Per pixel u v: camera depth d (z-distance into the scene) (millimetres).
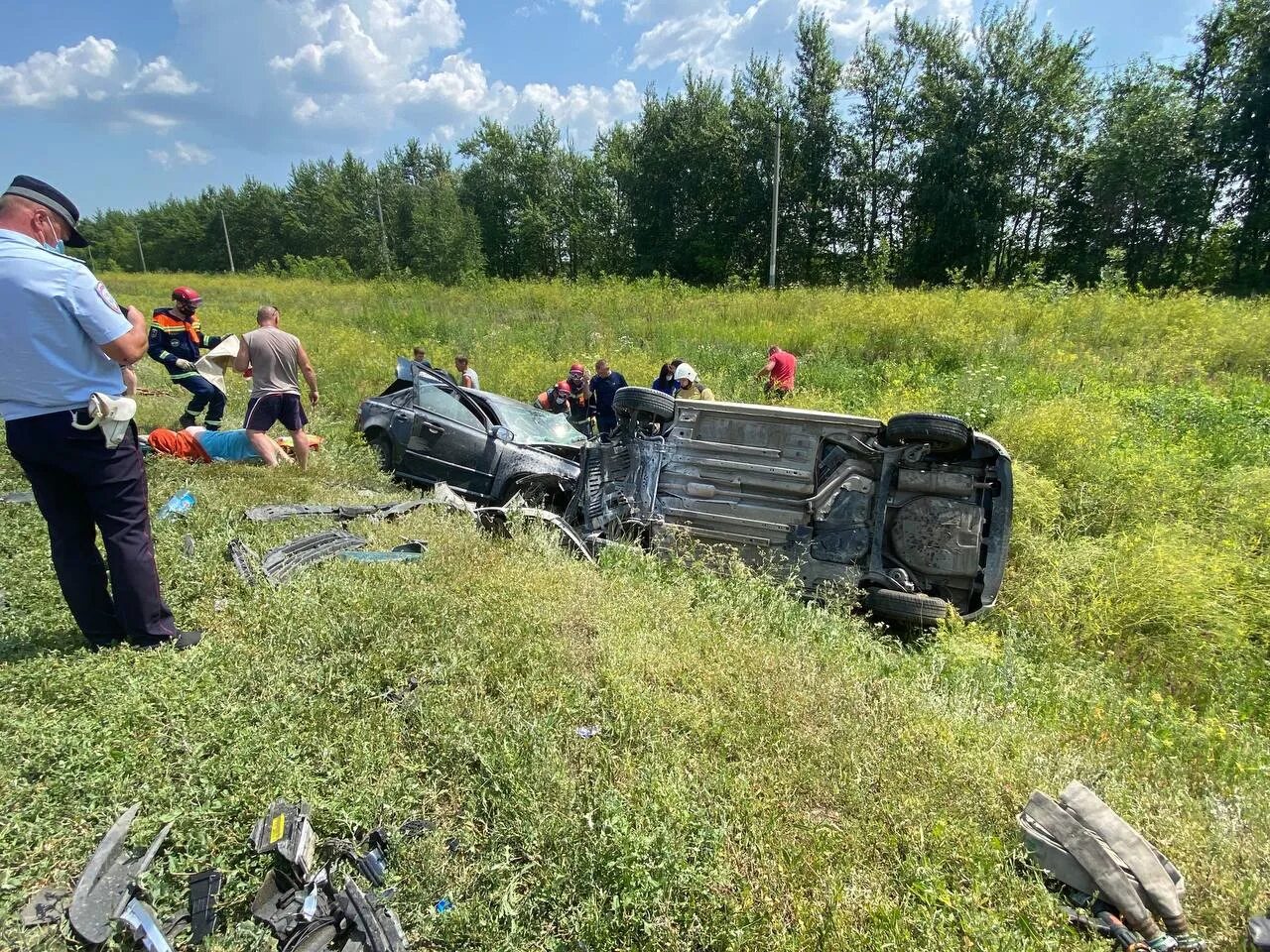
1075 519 6441
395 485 7758
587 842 2461
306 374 7043
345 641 3482
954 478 4938
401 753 2848
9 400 2838
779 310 18344
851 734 3139
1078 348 12711
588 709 3225
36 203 2914
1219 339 12367
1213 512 6434
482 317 19094
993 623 5121
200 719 2809
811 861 2428
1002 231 32781
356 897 2211
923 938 2152
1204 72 32125
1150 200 29531
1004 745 3150
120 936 2027
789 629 4355
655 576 4895
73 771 2492
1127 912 2287
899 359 12812
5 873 2113
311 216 63094
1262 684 4281
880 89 35812
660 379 9414
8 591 3680
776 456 5371
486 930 2188
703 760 2945
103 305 2900
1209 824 2721
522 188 48688
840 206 37500
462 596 4098
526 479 7426
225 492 5613
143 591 3203
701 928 2207
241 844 2334
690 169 39312
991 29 31391
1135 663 4707
